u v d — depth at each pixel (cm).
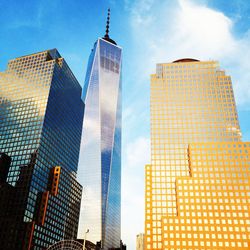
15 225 17862
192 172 17750
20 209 18438
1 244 17488
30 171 19888
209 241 15800
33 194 19450
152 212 18212
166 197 18575
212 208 16600
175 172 19312
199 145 18538
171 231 16225
